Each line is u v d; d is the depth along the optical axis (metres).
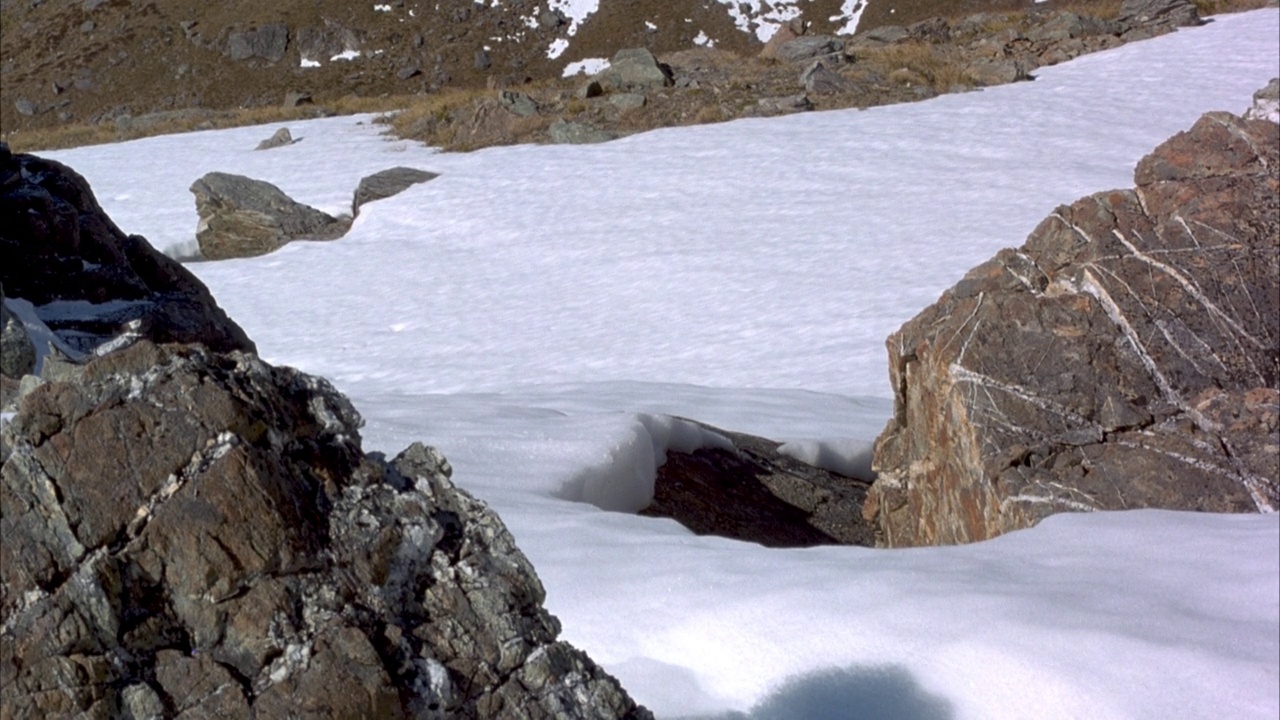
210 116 48.38
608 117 37.09
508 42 68.38
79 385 2.97
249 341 8.98
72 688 2.69
